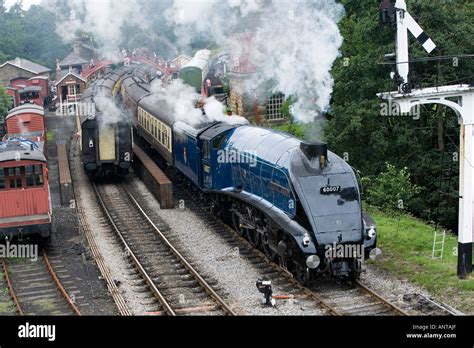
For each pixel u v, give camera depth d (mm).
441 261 16750
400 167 25062
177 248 19625
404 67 15234
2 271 17812
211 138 21891
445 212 24031
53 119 50625
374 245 15492
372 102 24406
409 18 15117
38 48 71000
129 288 16141
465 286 14688
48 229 19328
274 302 14328
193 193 26766
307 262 14641
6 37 69625
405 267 16484
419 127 24812
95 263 18438
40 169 19578
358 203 15539
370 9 28078
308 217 15141
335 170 15836
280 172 16516
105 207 25375
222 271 17141
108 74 46531
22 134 35531
